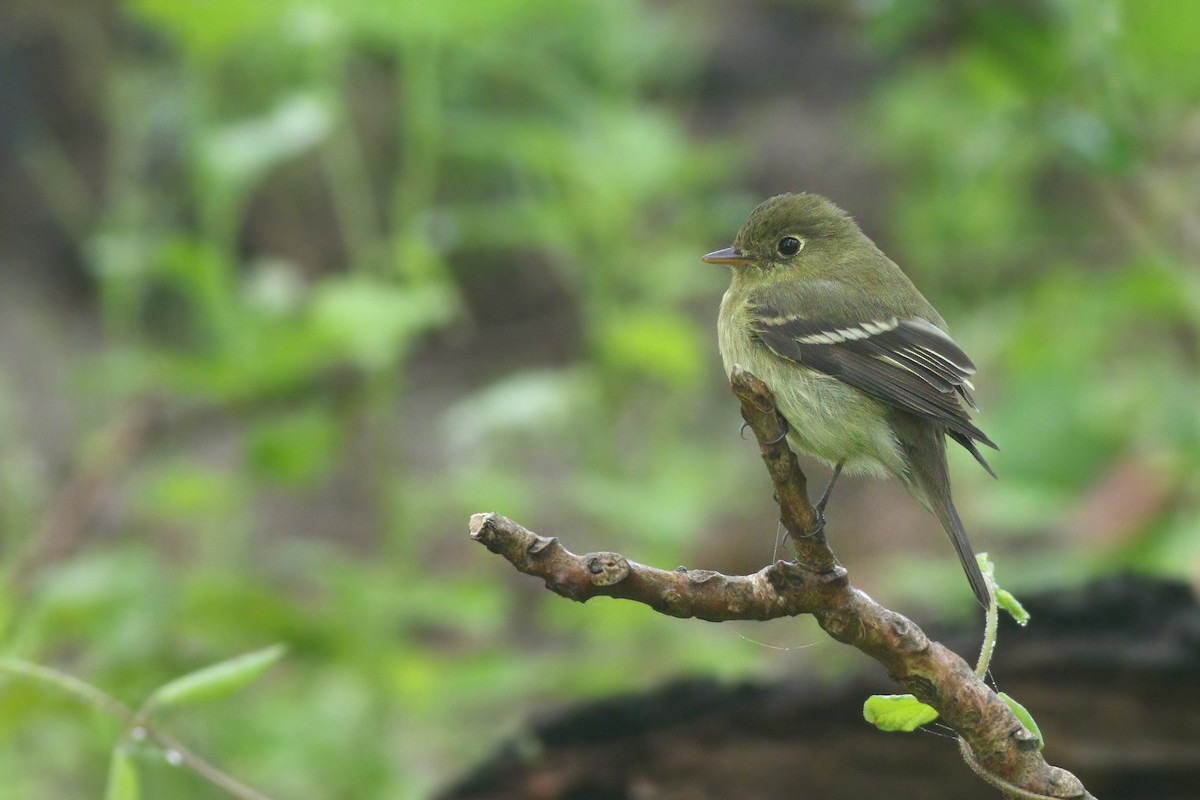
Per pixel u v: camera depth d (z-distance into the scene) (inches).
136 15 453.1
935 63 601.0
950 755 295.3
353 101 647.8
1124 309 506.3
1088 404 482.9
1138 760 295.6
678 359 461.7
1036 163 578.6
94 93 650.8
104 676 384.5
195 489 454.6
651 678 426.6
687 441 577.6
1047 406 481.1
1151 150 456.1
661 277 491.8
